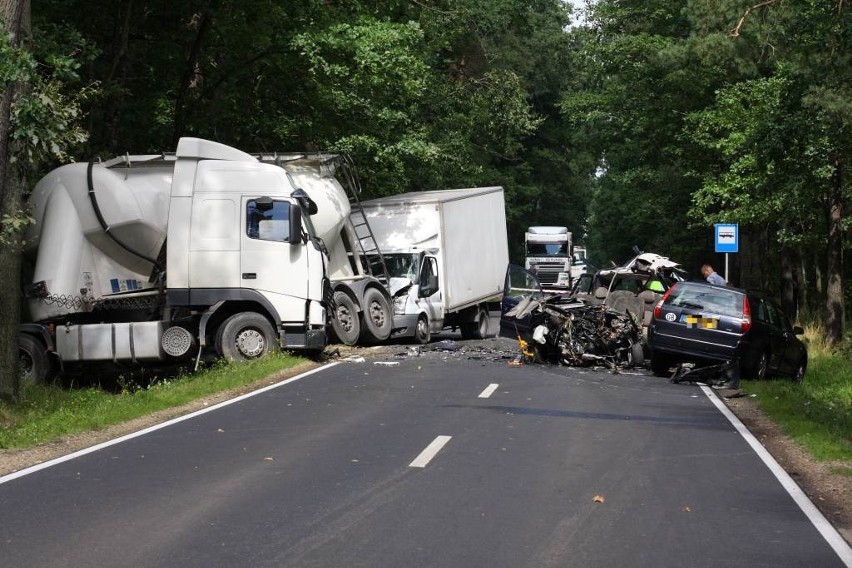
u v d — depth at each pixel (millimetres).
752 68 24078
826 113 21109
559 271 59219
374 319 24125
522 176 63125
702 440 12117
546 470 10047
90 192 19203
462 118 37812
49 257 18953
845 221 27625
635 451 11250
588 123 40719
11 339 14133
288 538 7379
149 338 18734
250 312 20109
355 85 26406
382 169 28938
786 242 29094
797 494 9203
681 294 19000
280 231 20188
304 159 23594
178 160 20266
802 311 34812
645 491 9195
